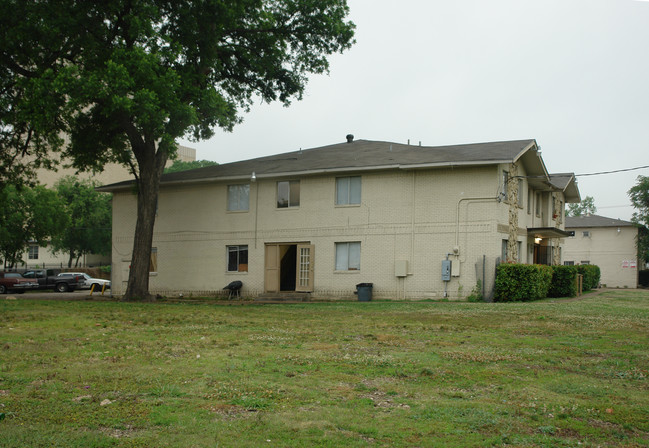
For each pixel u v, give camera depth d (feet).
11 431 16.12
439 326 44.34
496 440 15.87
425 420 17.80
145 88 64.64
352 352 30.68
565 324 46.03
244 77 91.30
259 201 92.38
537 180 93.35
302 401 19.98
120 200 107.14
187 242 98.43
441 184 78.84
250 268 92.22
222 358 28.37
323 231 86.53
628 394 21.56
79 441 15.33
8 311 57.88
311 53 87.61
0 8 64.64
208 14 72.84
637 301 77.41
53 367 25.77
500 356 29.60
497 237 75.25
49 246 205.57
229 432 16.31
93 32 69.67
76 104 63.62
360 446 15.33
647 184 176.24
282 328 42.70
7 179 90.12
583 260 176.86
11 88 78.38
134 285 80.53
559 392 21.86
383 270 81.76
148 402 19.57
